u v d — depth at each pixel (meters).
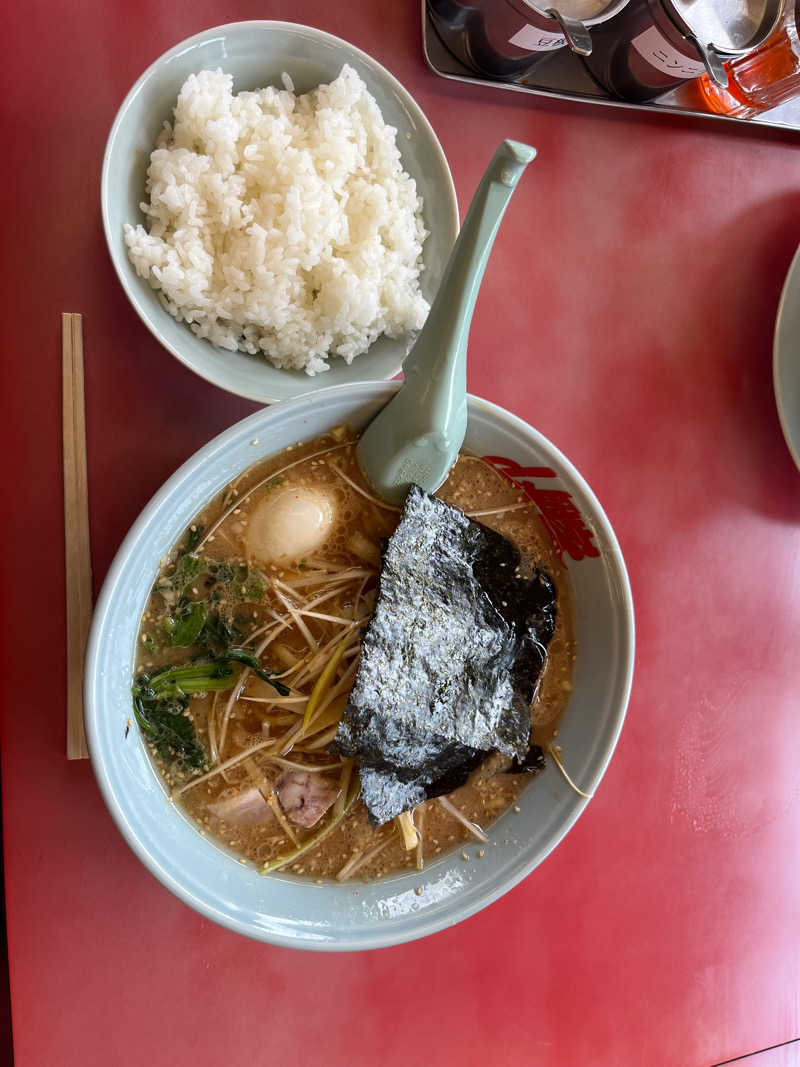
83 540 0.39
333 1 0.43
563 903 0.48
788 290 0.49
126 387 0.40
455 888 0.38
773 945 0.52
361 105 0.40
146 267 0.37
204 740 0.37
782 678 0.52
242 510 0.37
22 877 0.39
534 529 0.39
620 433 0.49
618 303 0.49
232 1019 0.42
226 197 0.38
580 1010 0.48
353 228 0.40
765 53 0.47
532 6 0.39
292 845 0.37
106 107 0.40
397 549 0.35
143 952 0.40
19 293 0.39
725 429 0.51
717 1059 0.50
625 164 0.49
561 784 0.39
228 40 0.38
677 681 0.50
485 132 0.46
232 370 0.39
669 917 0.50
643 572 0.50
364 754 0.35
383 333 0.42
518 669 0.38
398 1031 0.44
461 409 0.34
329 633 0.38
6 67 0.39
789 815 0.52
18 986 0.39
